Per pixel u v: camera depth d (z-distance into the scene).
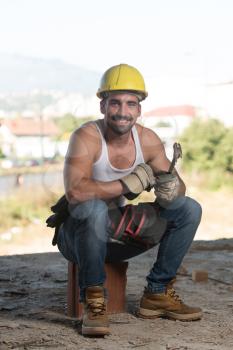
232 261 9.48
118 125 5.66
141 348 5.47
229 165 31.20
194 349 5.47
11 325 6.09
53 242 6.21
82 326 5.80
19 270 8.73
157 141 5.97
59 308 6.68
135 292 7.38
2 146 47.91
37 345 5.57
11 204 22.19
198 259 9.62
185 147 31.20
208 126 31.97
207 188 29.12
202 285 7.86
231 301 7.08
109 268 6.38
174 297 6.31
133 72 5.77
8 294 7.32
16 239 18.72
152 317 6.29
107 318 5.79
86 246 5.70
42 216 21.92
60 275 8.37
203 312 6.59
